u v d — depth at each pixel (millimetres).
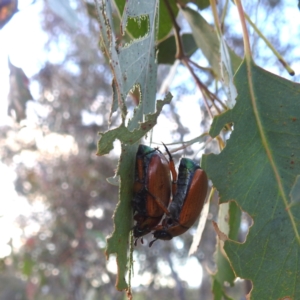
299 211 72
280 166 75
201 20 114
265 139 76
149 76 81
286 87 78
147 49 81
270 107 77
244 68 79
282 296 70
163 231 90
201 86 114
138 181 76
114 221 67
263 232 72
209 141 104
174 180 89
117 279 65
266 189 74
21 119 203
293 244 71
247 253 72
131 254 74
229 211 113
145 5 78
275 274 71
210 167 76
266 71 79
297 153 75
